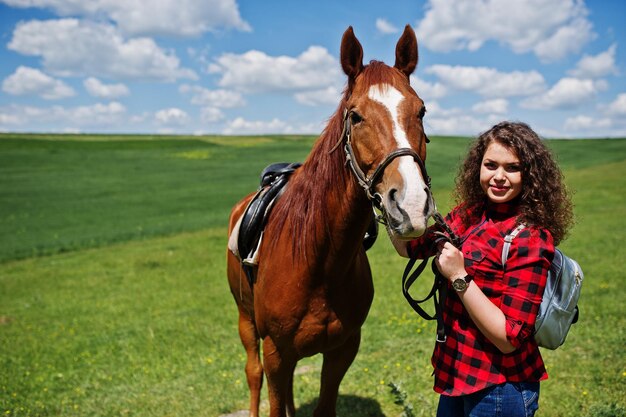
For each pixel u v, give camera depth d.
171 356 6.12
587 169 29.31
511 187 2.07
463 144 49.50
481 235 2.08
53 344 7.16
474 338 2.10
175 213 21.83
